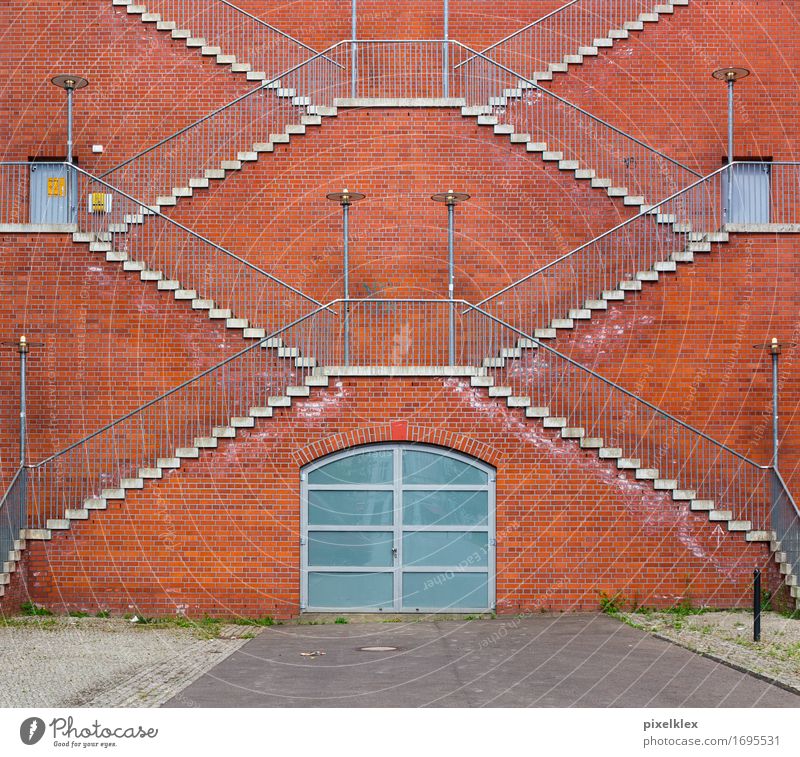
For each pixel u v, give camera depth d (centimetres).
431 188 1964
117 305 1853
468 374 1658
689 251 1825
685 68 2097
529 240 1956
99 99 2105
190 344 1847
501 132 1969
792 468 1825
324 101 2105
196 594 1636
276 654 1330
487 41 2150
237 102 2067
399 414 1655
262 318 1931
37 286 1856
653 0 2138
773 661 1250
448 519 1661
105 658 1298
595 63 2095
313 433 1653
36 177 2089
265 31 2141
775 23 2116
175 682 1147
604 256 1923
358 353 1902
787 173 2069
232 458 1650
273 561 1644
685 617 1579
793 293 1828
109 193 2022
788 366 1831
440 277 1945
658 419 1780
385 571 1656
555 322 1811
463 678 1162
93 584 1636
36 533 1644
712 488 1769
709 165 2081
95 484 1791
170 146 2066
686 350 1816
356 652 1343
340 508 1661
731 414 1816
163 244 1931
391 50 2127
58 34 2120
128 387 1844
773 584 1641
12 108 2108
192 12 2145
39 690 1105
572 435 1650
